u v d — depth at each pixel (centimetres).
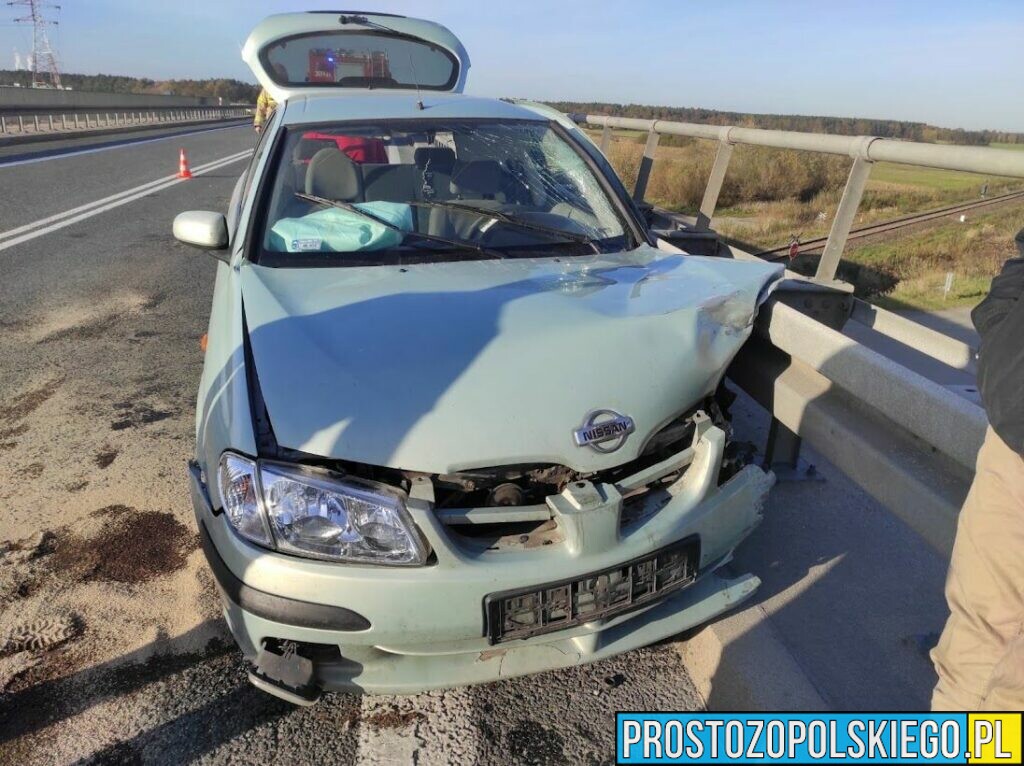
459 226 302
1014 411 139
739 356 292
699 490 210
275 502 184
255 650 195
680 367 215
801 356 244
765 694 218
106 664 241
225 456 193
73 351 521
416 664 199
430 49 467
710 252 421
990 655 160
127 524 315
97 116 3284
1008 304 147
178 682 235
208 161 1928
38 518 320
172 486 346
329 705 230
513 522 200
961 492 188
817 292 289
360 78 459
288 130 325
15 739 214
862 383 214
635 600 200
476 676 199
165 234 934
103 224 990
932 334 268
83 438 393
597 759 213
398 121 336
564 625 193
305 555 183
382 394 195
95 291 672
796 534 298
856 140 295
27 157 1844
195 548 300
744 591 229
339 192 307
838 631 248
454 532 191
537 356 209
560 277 267
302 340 214
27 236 899
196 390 459
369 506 182
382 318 227
